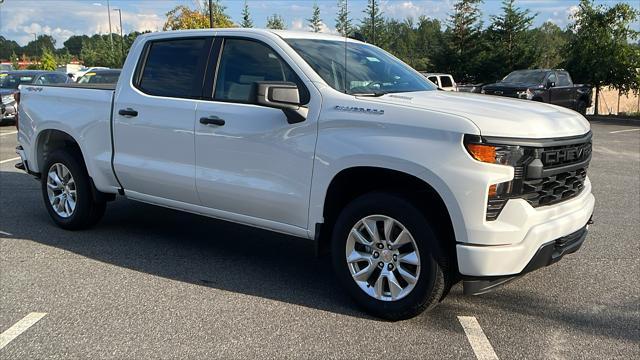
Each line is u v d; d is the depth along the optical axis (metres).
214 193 4.76
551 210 3.77
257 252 5.52
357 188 4.29
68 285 4.60
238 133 4.51
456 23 41.47
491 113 3.71
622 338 3.73
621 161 11.40
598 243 5.74
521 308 4.19
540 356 3.49
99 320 3.96
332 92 4.16
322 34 5.07
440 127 3.61
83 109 5.74
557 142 3.72
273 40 4.56
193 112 4.82
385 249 3.93
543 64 38.78
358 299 4.07
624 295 4.43
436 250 3.71
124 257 5.30
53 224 6.42
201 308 4.18
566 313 4.11
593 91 26.30
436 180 3.60
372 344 3.63
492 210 3.54
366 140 3.87
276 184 4.38
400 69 5.18
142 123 5.19
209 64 4.88
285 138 4.27
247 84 4.61
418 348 3.59
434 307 4.10
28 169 6.52
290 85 4.04
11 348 3.58
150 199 5.39
